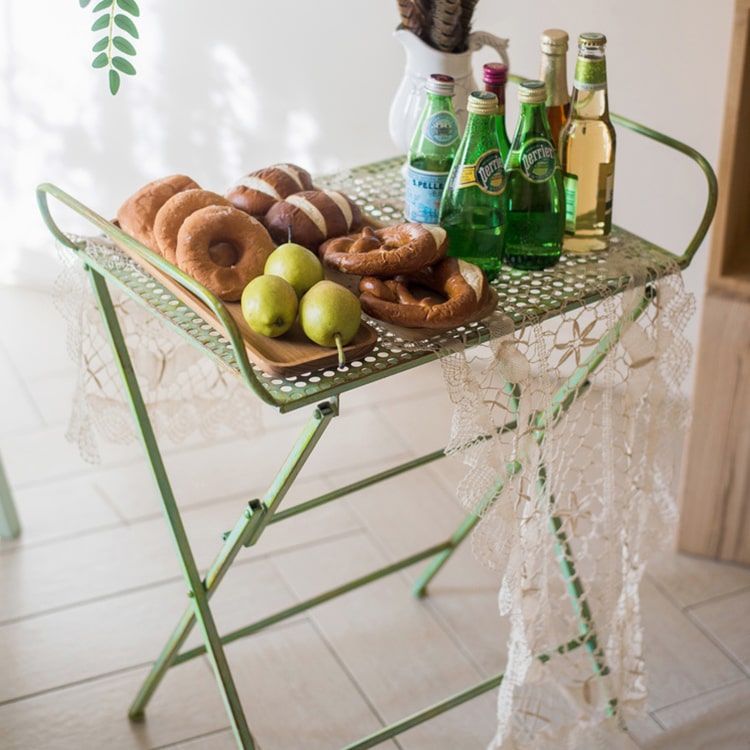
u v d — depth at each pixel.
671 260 1.34
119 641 1.78
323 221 1.27
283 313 1.11
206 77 2.37
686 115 2.04
